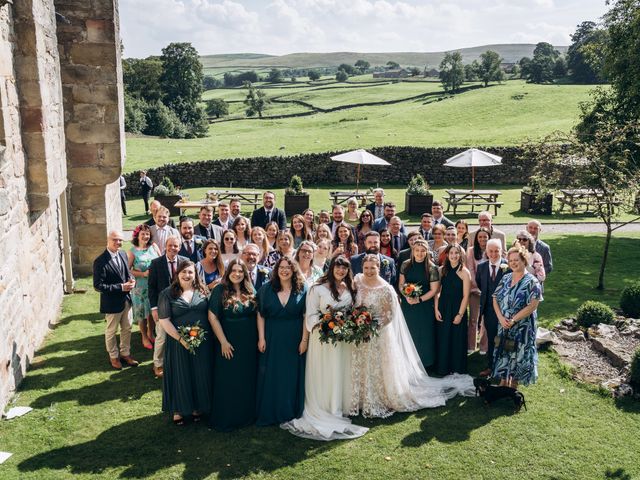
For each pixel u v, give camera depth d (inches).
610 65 641.6
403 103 2984.7
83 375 284.7
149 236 316.8
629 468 208.4
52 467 205.8
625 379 273.4
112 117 440.8
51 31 345.4
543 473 205.5
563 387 272.5
